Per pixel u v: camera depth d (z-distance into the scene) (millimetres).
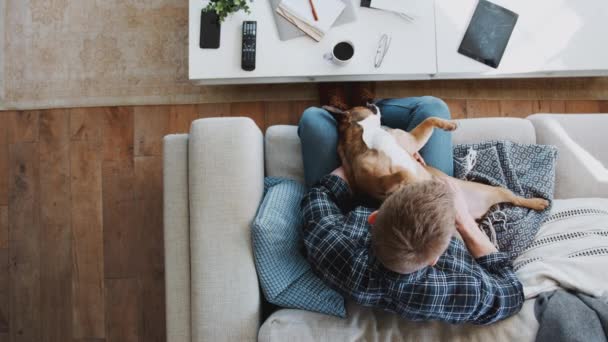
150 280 1640
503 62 1361
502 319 947
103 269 1648
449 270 932
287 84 1680
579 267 1004
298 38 1349
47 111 1697
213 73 1354
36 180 1686
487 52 1349
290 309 1022
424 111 1196
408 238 768
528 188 1193
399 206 788
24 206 1680
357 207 1028
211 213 1045
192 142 1076
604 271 983
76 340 1625
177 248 1091
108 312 1634
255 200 1086
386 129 1131
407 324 974
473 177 1229
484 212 1132
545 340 881
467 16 1360
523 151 1239
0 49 1718
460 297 891
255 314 1016
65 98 1695
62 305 1641
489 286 916
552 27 1360
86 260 1652
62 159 1687
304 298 1010
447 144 1187
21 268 1660
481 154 1244
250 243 1040
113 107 1691
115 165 1677
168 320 1068
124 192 1670
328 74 1348
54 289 1647
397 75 1404
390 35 1352
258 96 1682
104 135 1684
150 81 1691
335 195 1082
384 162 1023
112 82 1695
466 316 905
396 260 803
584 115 1328
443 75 1429
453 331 954
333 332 964
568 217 1138
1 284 1657
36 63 1711
